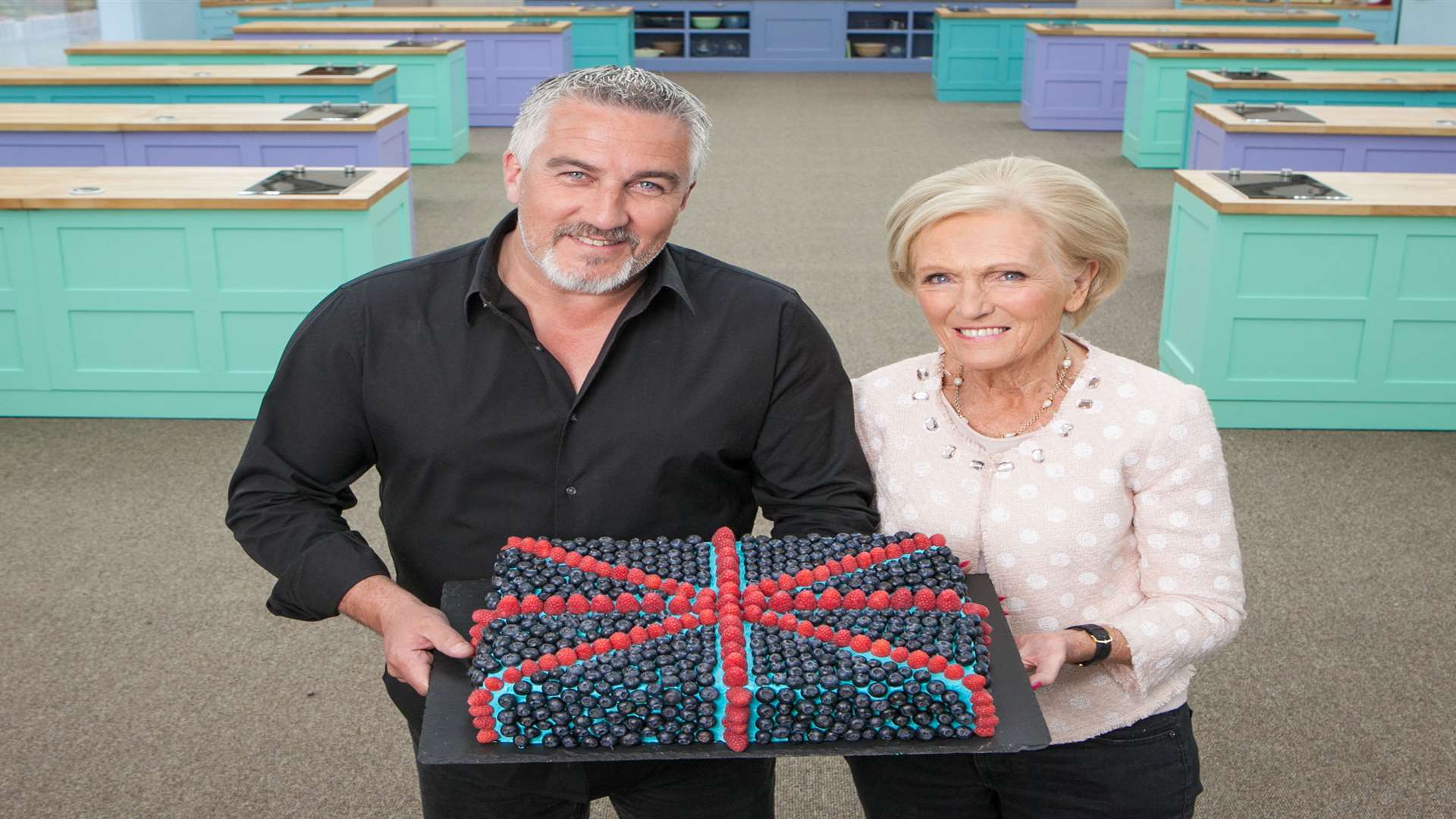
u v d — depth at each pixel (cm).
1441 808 246
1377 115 630
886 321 538
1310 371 431
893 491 157
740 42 1334
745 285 155
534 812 163
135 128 600
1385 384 430
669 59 1312
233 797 249
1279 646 303
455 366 150
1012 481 149
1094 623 148
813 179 824
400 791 252
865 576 140
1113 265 144
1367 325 424
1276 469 405
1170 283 466
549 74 987
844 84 1235
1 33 1075
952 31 1126
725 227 703
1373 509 375
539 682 123
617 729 121
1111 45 973
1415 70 838
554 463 152
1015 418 152
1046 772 153
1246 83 718
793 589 139
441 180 809
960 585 140
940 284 142
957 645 129
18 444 423
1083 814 153
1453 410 432
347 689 286
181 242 425
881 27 1328
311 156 609
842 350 502
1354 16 1237
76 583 332
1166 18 1085
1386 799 249
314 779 255
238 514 153
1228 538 147
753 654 127
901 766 160
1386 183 440
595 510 153
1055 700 149
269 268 428
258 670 293
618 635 128
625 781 156
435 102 846
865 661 125
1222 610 145
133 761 259
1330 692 284
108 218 421
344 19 1081
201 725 272
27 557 345
